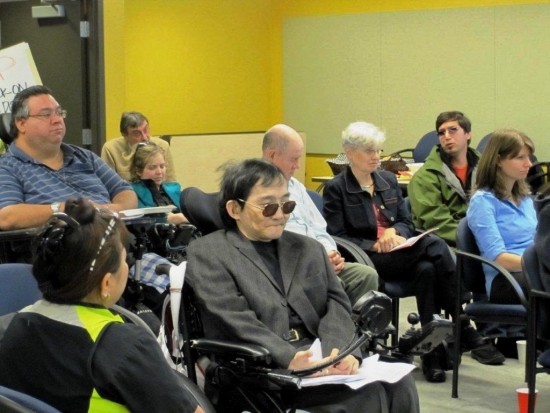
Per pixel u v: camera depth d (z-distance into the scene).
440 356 4.27
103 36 6.56
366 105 9.48
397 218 4.53
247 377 2.60
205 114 9.72
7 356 1.81
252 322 2.70
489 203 4.09
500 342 4.73
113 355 1.75
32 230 3.17
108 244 1.81
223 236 2.92
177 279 2.68
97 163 3.89
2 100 4.48
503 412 3.80
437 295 4.33
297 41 9.91
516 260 3.94
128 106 9.22
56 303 1.81
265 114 10.20
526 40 8.45
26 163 3.68
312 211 4.07
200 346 2.64
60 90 6.66
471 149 5.07
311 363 2.56
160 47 9.36
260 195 2.88
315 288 2.93
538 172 7.30
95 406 1.76
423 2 9.00
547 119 8.42
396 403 2.67
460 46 8.82
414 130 9.20
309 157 9.98
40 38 6.71
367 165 4.40
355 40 9.48
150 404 1.76
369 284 3.77
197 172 8.41
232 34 9.83
